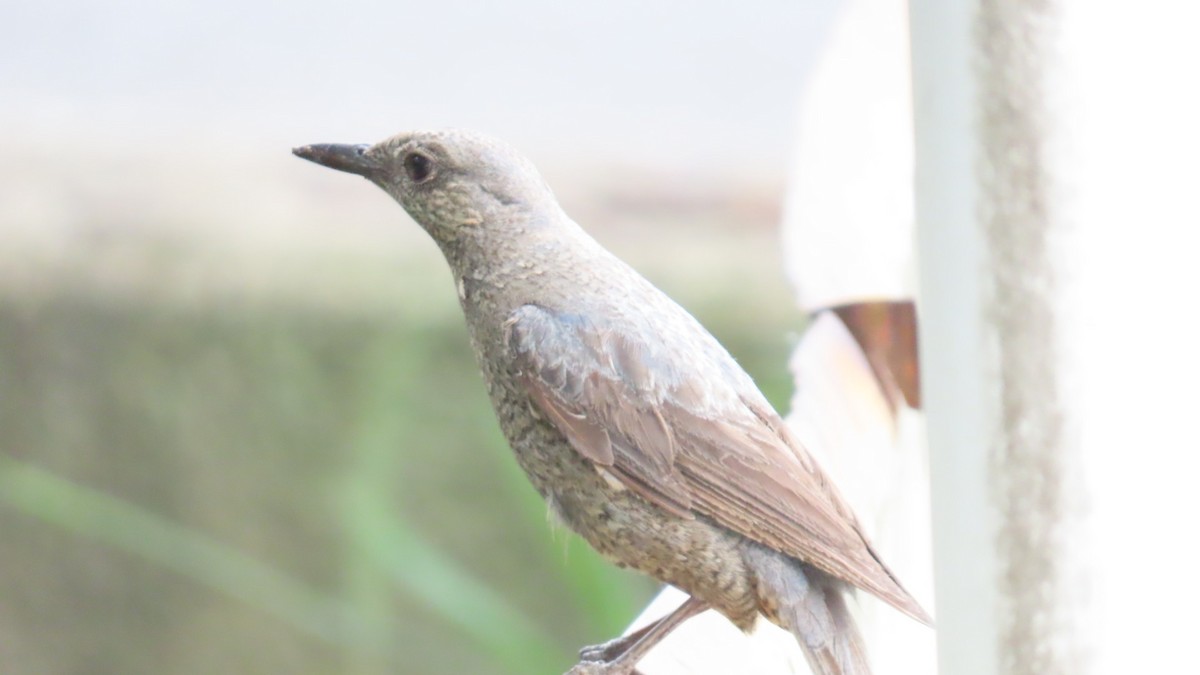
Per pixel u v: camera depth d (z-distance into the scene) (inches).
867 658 132.1
